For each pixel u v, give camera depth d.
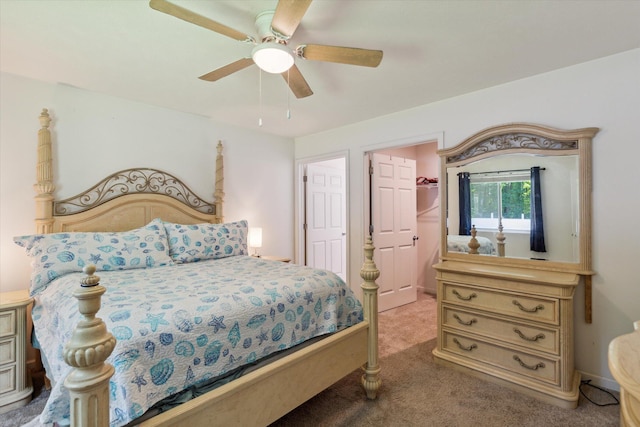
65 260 2.12
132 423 1.08
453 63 2.21
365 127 3.61
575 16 1.68
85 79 2.49
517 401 1.98
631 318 2.05
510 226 2.53
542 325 2.03
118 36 1.87
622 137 2.08
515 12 1.65
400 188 4.08
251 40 1.61
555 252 2.32
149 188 3.10
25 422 1.76
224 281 1.86
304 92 2.09
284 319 1.62
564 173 2.29
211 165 3.59
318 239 4.72
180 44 1.96
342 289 2.01
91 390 0.88
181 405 1.18
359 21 1.71
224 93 2.79
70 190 2.65
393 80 2.50
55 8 1.60
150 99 2.95
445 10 1.62
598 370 2.15
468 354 2.36
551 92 2.35
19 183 2.42
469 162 2.76
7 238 2.37
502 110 2.59
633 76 2.05
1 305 1.88
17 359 1.92
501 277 2.19
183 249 2.69
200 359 1.28
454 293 2.45
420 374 2.32
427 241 4.71
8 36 1.87
